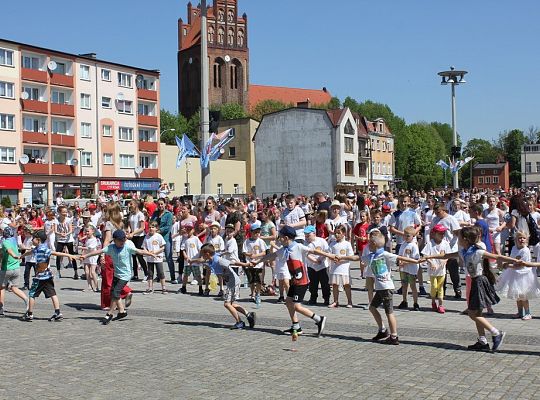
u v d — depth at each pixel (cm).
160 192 3444
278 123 8694
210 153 2405
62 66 6638
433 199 2481
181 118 11119
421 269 1587
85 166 6762
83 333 1198
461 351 1005
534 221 1717
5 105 6028
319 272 1477
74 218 2172
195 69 12212
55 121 6544
